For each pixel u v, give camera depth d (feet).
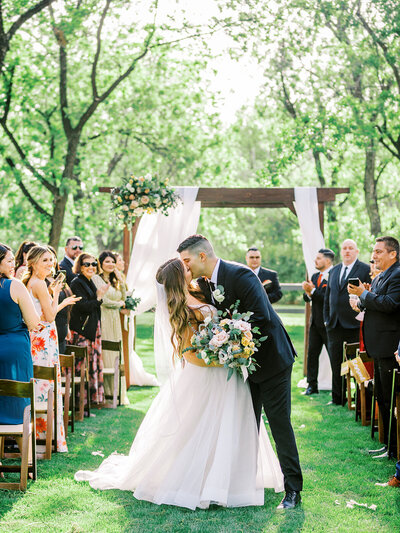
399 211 70.49
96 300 23.35
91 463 16.58
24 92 49.60
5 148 48.01
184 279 13.82
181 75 59.57
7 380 14.40
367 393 21.77
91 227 57.11
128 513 13.16
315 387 27.53
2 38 42.27
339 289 24.84
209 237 80.79
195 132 63.46
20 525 12.42
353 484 15.29
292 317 67.36
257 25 46.09
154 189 26.84
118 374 24.13
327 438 19.71
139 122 61.62
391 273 17.81
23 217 52.47
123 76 48.42
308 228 31.09
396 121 55.26
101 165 61.67
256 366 13.69
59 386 17.90
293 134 52.44
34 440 14.88
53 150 50.57
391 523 12.85
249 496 13.78
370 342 18.06
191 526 12.49
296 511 13.41
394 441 17.63
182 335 13.88
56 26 46.01
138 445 14.80
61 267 25.34
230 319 13.53
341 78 52.90
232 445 13.70
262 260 112.27
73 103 51.39
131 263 30.53
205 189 31.27
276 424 13.79
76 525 12.31
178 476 13.84
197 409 14.08
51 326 17.99
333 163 64.03
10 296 15.05
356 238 63.57
